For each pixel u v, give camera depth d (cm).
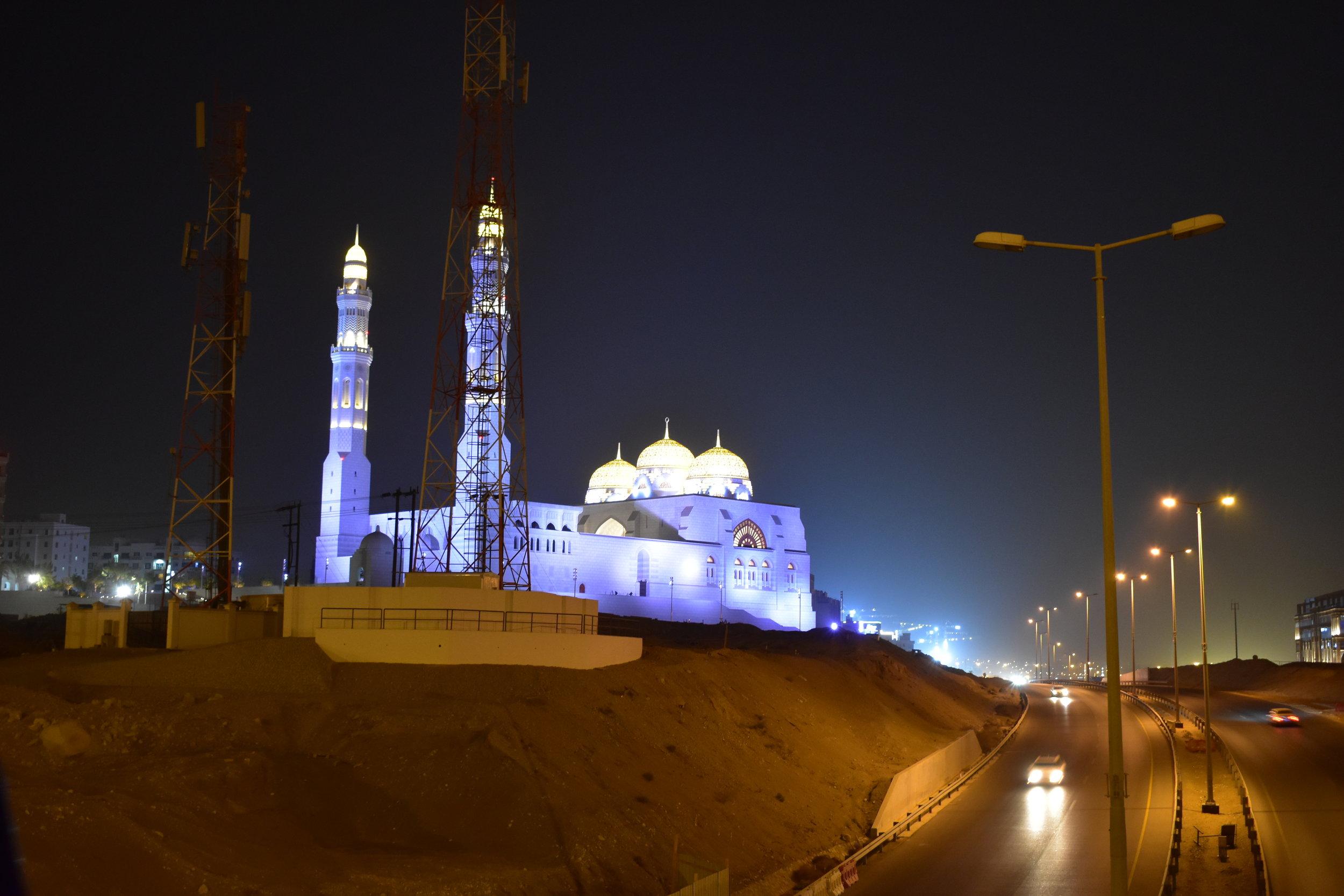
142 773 4141
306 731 4959
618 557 17775
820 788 6400
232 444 8688
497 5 10431
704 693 6881
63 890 2977
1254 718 10456
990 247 3569
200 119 9000
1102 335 3488
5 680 5744
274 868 3641
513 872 3919
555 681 5788
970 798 6906
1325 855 5256
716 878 3991
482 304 11156
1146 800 6656
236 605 8575
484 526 12000
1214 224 3434
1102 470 3412
